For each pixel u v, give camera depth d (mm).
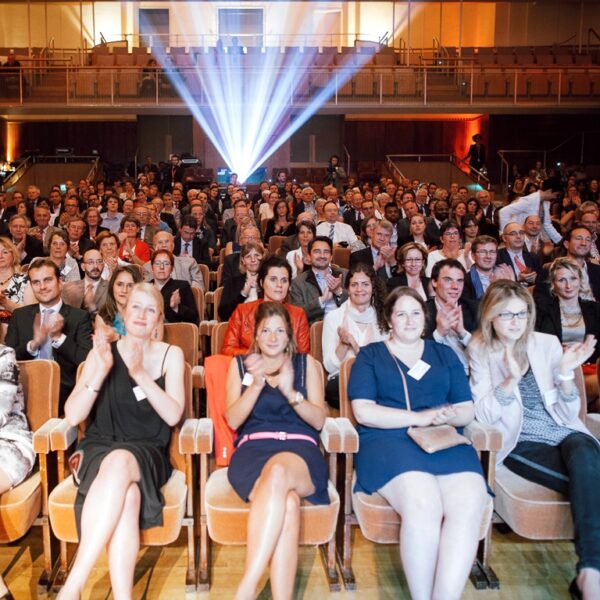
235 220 8883
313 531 2746
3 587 2654
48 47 19062
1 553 3160
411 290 3125
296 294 4863
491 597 2871
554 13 19797
